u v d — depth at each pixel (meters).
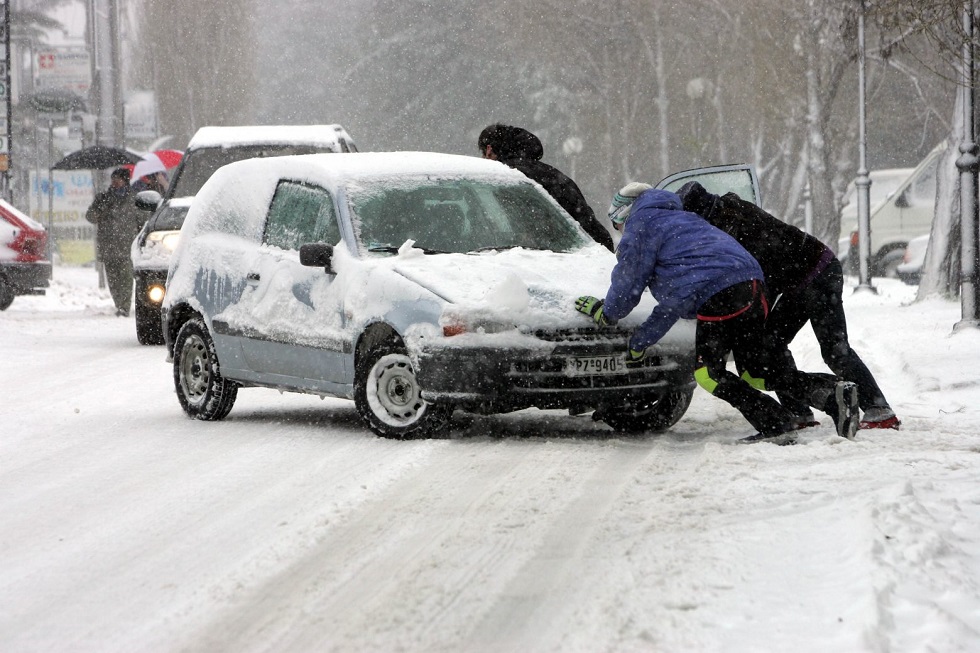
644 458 24.22
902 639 13.57
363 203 29.41
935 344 42.19
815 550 16.81
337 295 27.98
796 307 26.83
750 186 36.84
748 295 24.81
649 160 159.88
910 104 147.62
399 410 26.98
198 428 30.20
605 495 20.88
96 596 16.30
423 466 23.80
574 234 30.92
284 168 31.64
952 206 63.19
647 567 16.33
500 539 18.20
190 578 16.91
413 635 14.25
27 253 65.94
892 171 107.81
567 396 25.55
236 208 32.34
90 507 21.39
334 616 15.02
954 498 19.19
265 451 26.34
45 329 59.00
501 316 25.50
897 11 50.34
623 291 24.92
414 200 29.80
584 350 25.64
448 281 26.61
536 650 13.66
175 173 53.72
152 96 111.94
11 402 35.59
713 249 24.88
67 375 41.88
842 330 26.86
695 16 148.88
